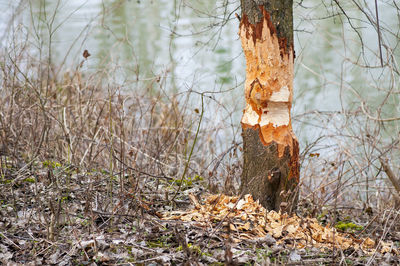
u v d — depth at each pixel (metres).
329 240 4.50
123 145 6.19
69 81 8.02
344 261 3.90
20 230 4.37
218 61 11.48
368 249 4.44
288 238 4.37
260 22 4.66
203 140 7.69
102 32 12.12
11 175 5.50
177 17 7.02
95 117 7.23
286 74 4.76
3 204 4.90
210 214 4.72
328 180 6.99
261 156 4.85
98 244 4.05
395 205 5.91
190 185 6.04
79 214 4.70
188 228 4.46
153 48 12.35
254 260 3.92
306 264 3.92
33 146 5.86
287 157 4.81
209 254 4.01
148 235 4.30
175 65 9.80
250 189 4.97
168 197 5.41
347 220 5.77
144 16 14.13
